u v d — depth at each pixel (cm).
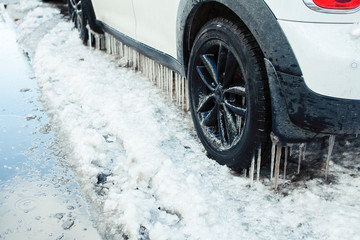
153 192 224
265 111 202
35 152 280
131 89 371
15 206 222
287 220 196
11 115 340
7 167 262
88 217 211
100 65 442
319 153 252
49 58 464
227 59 224
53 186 240
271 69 191
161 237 187
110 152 268
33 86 407
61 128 313
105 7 443
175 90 368
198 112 262
